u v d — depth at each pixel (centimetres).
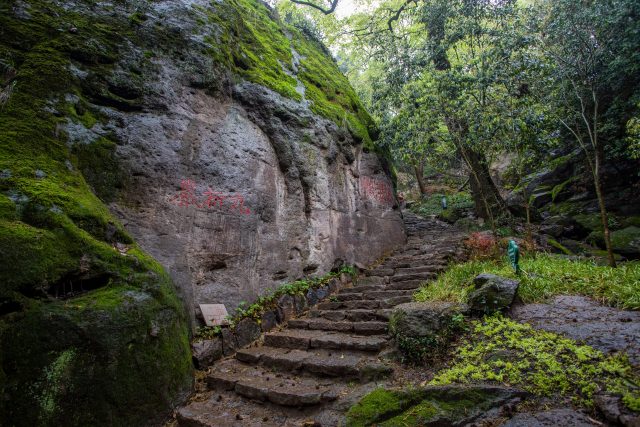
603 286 470
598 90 962
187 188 514
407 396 302
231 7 733
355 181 885
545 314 416
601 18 784
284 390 357
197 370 429
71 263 324
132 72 503
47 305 297
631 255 823
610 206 1071
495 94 838
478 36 960
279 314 571
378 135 1055
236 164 588
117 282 352
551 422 254
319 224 724
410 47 1062
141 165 475
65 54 457
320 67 1013
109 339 313
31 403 264
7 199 326
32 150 382
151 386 338
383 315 504
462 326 392
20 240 299
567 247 927
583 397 275
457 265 683
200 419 335
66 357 288
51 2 493
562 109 887
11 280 282
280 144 675
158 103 514
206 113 572
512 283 439
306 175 710
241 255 559
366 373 365
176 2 607
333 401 335
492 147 832
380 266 809
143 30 539
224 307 505
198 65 573
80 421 284
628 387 268
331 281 700
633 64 846
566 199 1216
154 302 368
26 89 413
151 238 458
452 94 862
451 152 972
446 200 1598
